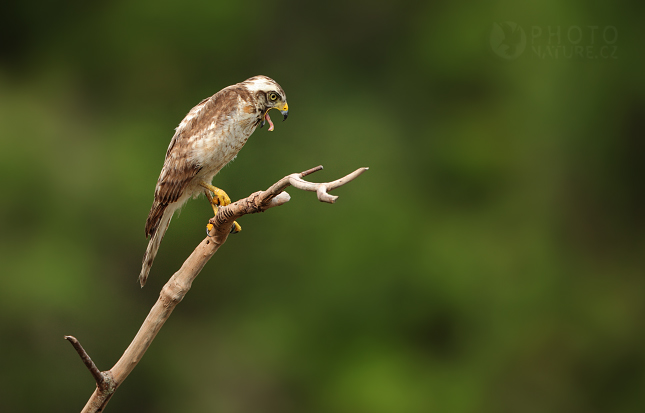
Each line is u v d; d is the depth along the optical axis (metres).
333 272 14.66
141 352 4.65
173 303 4.69
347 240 14.79
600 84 15.09
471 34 15.77
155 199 6.39
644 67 15.00
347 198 15.17
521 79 15.54
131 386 14.10
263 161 15.12
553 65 15.27
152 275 14.16
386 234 14.82
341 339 14.41
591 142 15.17
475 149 15.52
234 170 14.79
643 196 15.16
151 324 4.66
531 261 14.66
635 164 15.16
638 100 15.09
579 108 15.18
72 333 13.52
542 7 15.37
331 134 15.78
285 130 15.66
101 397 4.56
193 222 14.16
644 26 15.07
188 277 4.67
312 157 15.38
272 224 15.12
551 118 15.28
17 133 14.16
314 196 15.20
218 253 15.04
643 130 15.17
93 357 13.59
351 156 15.52
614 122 15.14
